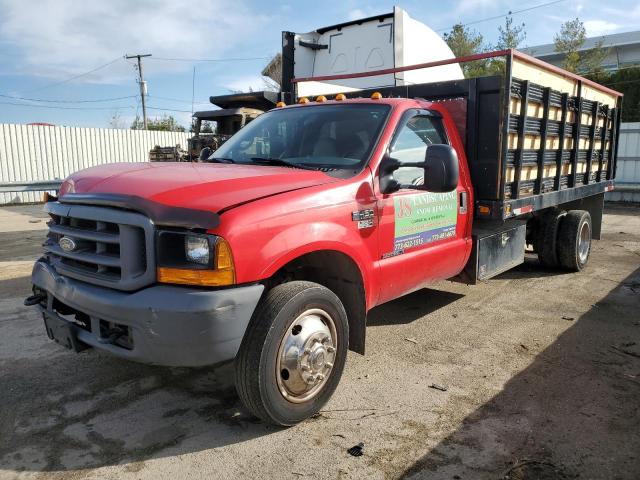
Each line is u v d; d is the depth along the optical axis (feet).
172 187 10.38
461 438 10.84
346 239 12.01
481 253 17.79
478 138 17.06
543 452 10.34
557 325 17.62
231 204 10.14
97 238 10.43
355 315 12.84
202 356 9.66
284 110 16.43
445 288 22.27
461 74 34.60
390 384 13.26
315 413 11.60
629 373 13.92
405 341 16.17
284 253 10.52
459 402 12.34
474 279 17.60
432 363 14.55
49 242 12.29
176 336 9.47
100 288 10.41
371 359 14.82
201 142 42.32
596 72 83.15
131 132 72.64
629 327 17.42
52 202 12.05
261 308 10.48
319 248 11.35
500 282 23.35
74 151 67.67
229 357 9.91
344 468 9.88
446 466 9.92
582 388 13.03
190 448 10.53
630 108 70.59
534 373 13.89
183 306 9.42
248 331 10.37
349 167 13.10
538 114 19.08
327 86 25.43
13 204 60.23
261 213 10.29
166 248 9.80
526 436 10.91
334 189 11.99
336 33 33.68
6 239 34.50
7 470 9.77
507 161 17.03
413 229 14.38
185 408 12.10
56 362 14.40
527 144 18.69
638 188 54.85
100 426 11.30
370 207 12.77
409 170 14.61
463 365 14.40
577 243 24.23
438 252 15.42
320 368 11.36
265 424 11.42
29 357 14.70
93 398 12.50
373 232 12.94
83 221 11.03
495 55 16.55
